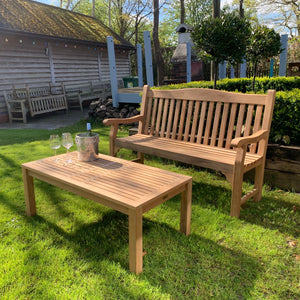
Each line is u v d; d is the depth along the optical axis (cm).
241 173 272
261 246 236
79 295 183
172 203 313
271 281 197
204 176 393
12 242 242
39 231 259
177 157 327
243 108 331
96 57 1427
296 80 624
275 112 347
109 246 236
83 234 254
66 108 1090
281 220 276
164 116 408
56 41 1118
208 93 361
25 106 936
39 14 1237
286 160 339
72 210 299
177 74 1509
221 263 215
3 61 955
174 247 233
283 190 346
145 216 285
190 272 206
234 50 436
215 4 754
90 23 1578
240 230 259
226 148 344
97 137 287
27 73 1052
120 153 498
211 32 423
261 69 1458
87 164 277
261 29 468
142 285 191
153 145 362
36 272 204
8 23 967
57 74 1195
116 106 833
